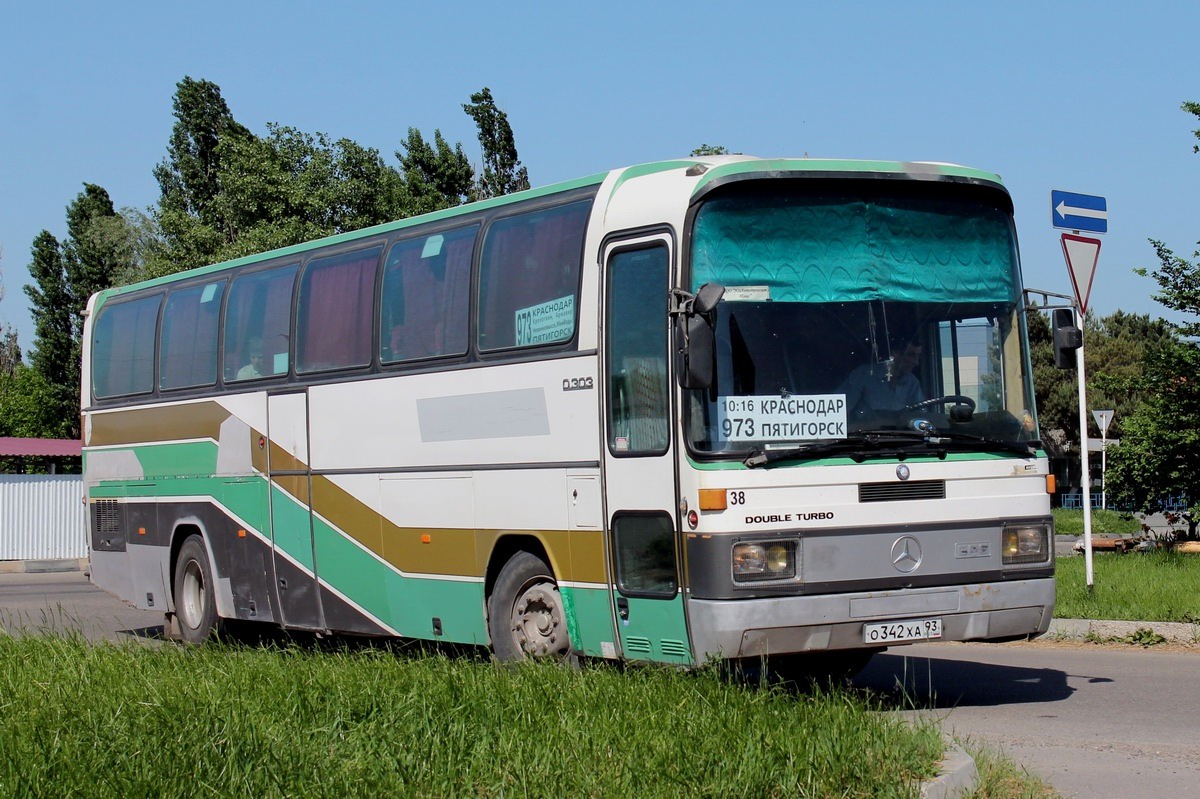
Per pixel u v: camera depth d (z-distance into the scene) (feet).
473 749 23.85
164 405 53.16
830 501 30.40
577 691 28.07
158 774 22.57
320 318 44.75
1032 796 23.29
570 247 34.78
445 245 39.68
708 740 23.47
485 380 37.40
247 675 32.17
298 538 45.42
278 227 129.90
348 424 43.01
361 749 24.04
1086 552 52.08
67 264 221.05
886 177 32.12
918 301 32.14
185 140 193.88
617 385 32.83
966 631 31.68
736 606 29.45
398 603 41.01
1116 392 82.74
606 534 32.96
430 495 39.50
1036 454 32.96
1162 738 29.81
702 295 29.27
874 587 30.58
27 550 116.88
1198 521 82.12
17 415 202.28
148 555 54.29
